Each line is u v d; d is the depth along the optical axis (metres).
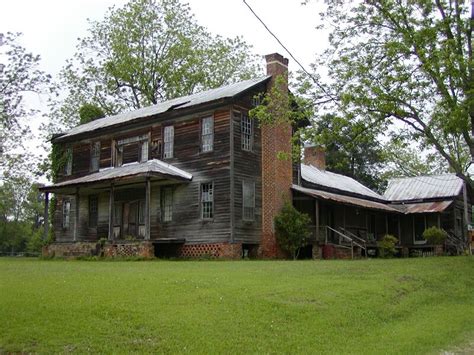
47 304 9.06
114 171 29.48
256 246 26.59
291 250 27.05
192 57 50.34
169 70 50.41
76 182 28.69
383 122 19.97
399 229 41.47
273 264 17.95
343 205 33.81
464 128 18.94
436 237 35.69
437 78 18.36
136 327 8.11
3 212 66.75
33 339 7.43
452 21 19.42
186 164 27.69
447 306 12.71
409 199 41.84
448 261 20.88
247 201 26.30
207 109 27.14
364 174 63.41
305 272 14.80
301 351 7.88
